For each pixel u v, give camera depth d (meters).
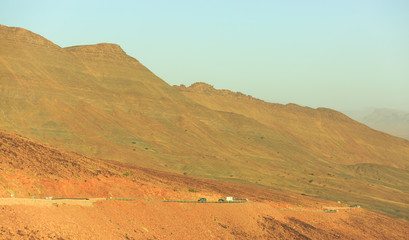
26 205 47.47
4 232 41.06
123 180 81.25
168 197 80.56
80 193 67.12
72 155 93.00
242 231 78.50
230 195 114.69
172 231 65.50
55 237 45.44
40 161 72.06
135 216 63.09
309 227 100.12
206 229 72.12
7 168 60.72
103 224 55.03
